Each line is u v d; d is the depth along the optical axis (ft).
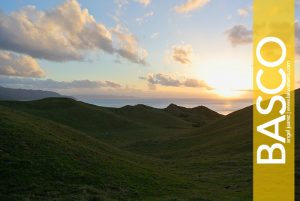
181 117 648.38
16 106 435.53
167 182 131.34
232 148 228.63
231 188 130.93
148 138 369.50
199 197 111.75
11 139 132.05
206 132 326.65
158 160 215.31
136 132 409.08
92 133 388.57
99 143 192.85
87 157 137.59
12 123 150.00
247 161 181.98
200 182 141.18
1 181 103.40
